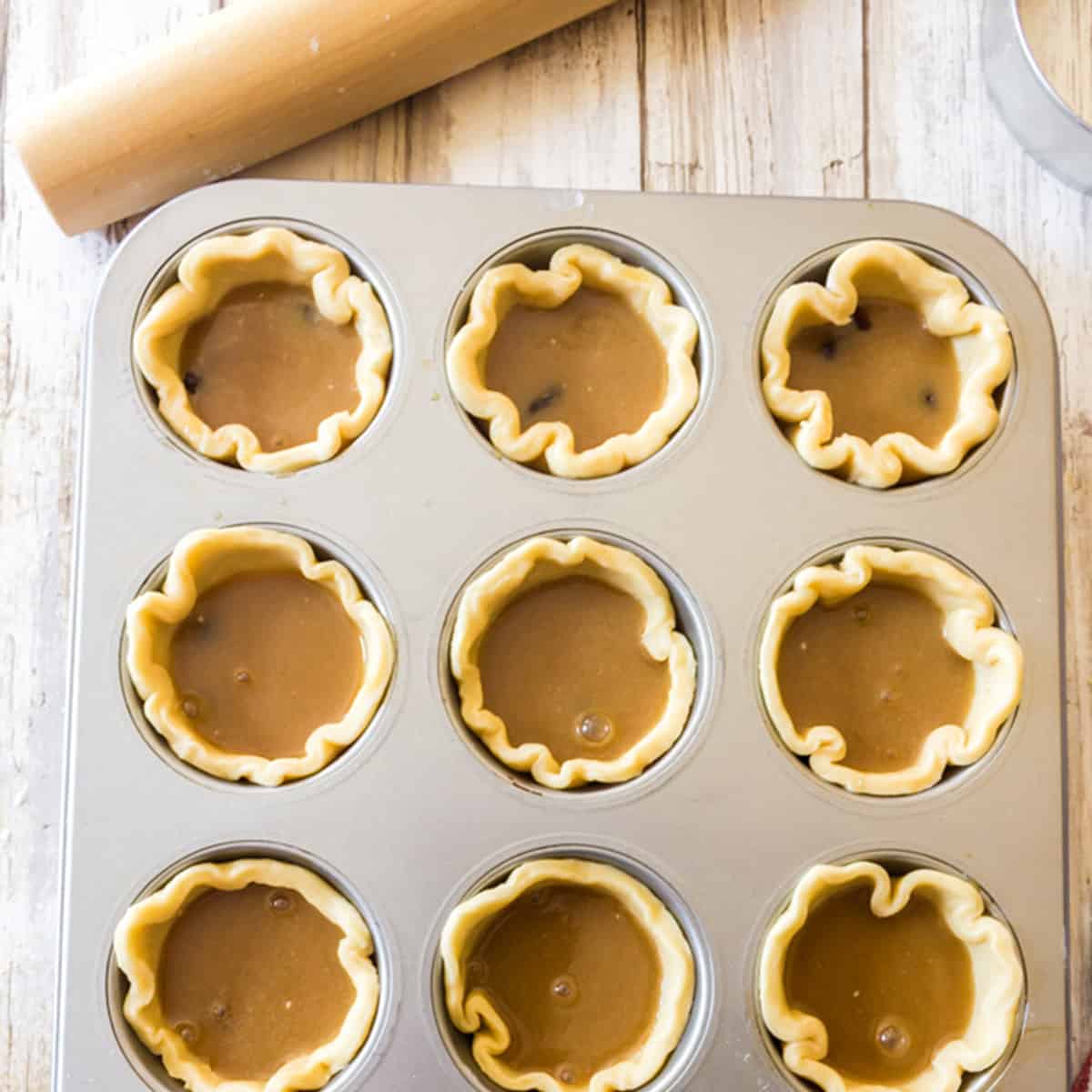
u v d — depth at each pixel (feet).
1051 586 1.95
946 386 2.02
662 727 1.92
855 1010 1.93
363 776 1.88
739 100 2.17
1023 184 2.18
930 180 2.17
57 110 2.00
